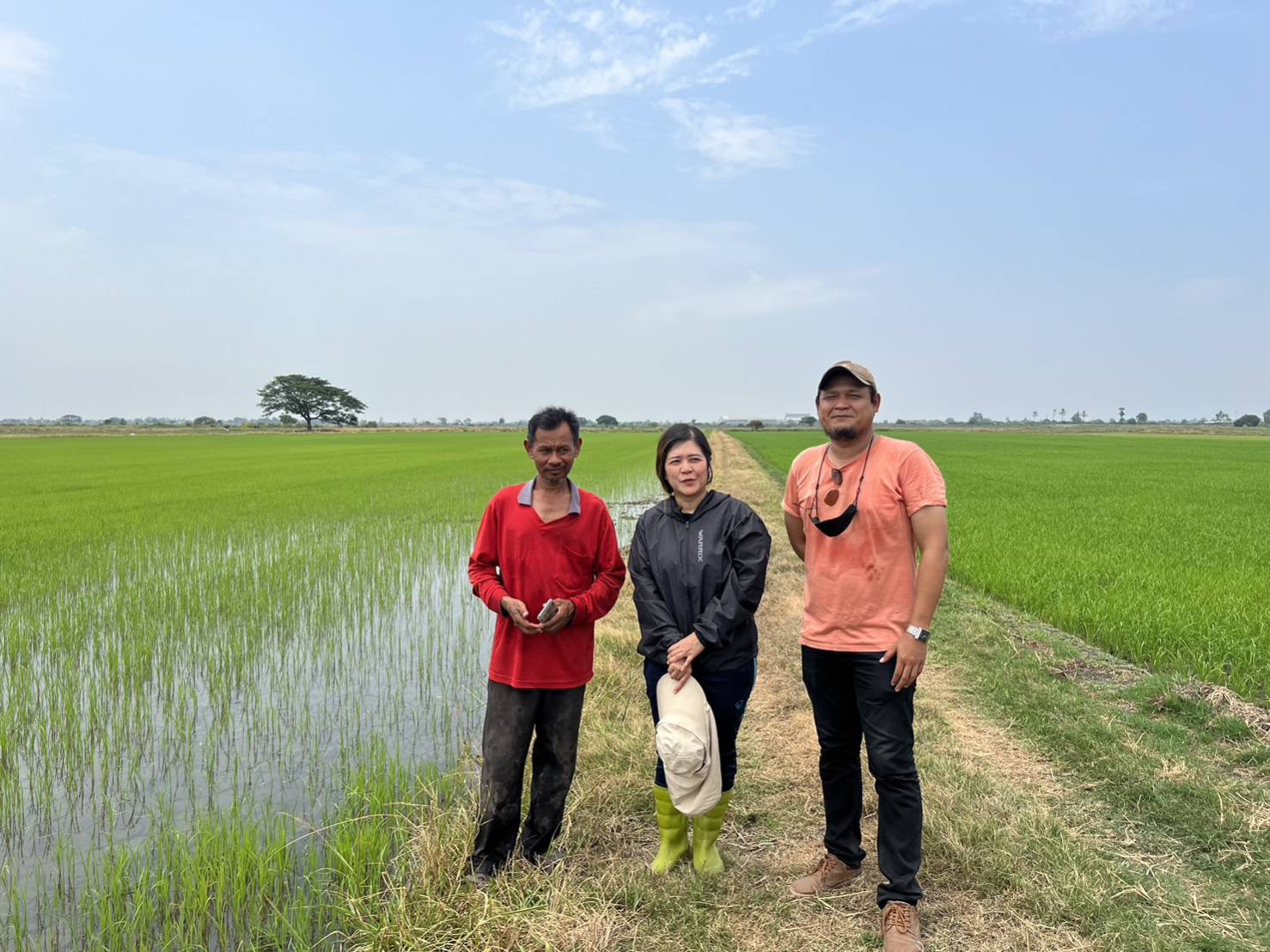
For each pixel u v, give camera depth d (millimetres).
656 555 3414
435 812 3859
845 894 3318
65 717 5496
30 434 94375
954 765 4395
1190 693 5406
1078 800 4078
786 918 3168
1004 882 3285
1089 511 16531
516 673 3400
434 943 2963
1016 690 5676
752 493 20109
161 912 3348
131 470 31516
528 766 4574
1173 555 10734
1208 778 4191
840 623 3139
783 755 4777
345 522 15344
